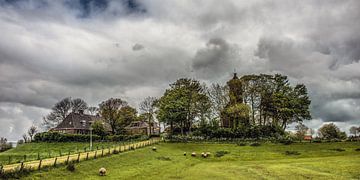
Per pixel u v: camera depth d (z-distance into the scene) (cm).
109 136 10425
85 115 13562
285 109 9644
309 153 7350
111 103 12056
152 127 14275
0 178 3466
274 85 10369
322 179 4100
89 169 4516
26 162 4622
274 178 4197
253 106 10262
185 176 4469
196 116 10750
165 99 10638
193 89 10931
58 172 4066
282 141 8838
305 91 10212
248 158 6881
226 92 10506
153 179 4225
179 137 9444
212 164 5988
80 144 9531
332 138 9962
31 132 12388
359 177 4191
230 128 9825
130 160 5681
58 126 12775
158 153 7075
